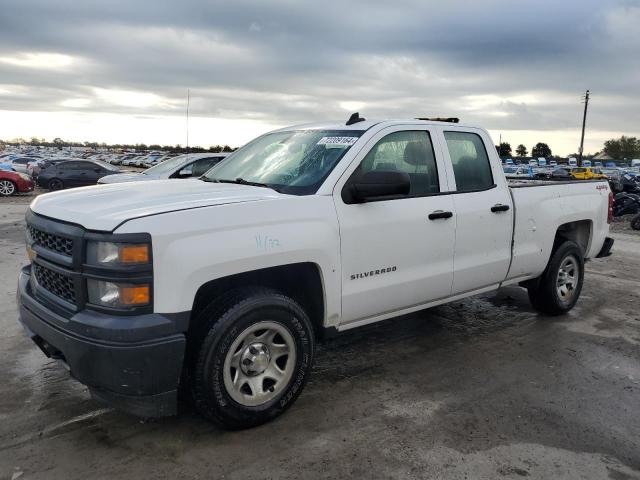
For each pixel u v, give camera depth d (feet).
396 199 12.87
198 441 10.21
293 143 13.76
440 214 13.57
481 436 10.62
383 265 12.51
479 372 13.82
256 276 11.04
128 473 9.18
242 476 9.18
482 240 14.90
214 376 9.85
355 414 11.41
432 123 14.29
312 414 11.37
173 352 9.17
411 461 9.71
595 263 28.89
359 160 12.19
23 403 11.60
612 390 12.91
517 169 139.13
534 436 10.68
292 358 10.98
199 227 9.48
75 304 9.52
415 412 11.57
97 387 9.33
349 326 12.44
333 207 11.51
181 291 9.21
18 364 13.62
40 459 9.54
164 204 9.93
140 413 9.45
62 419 10.94
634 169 194.29
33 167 112.78
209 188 11.88
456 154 14.76
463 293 15.03
